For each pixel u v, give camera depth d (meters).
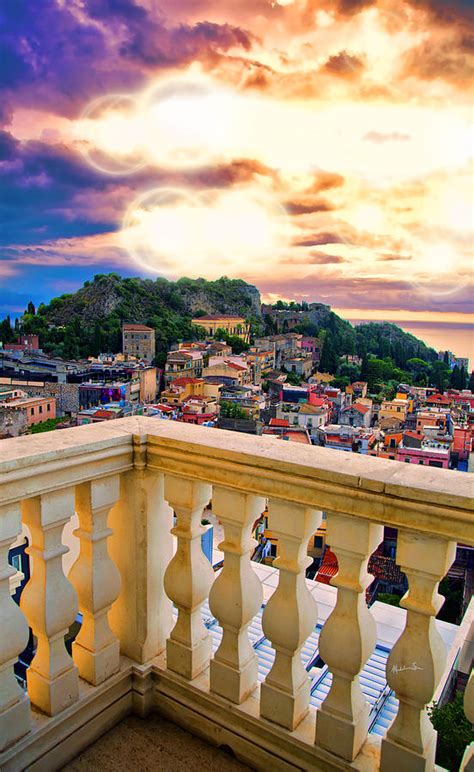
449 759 2.65
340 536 1.62
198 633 2.09
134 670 2.11
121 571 2.15
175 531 2.00
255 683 2.00
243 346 93.88
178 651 2.07
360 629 1.65
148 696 2.12
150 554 2.10
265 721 1.85
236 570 1.87
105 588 1.99
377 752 1.76
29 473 1.62
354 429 48.75
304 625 1.76
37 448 1.70
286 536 1.72
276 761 1.83
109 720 2.05
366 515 1.53
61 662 1.89
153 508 2.09
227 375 70.50
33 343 87.94
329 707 1.73
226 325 105.06
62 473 1.74
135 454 1.98
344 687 1.71
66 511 1.79
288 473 1.63
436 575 1.48
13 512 1.64
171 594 2.04
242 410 55.72
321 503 1.60
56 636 1.86
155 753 1.95
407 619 1.57
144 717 2.12
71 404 55.88
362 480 1.50
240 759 1.92
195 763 1.91
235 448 1.76
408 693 1.59
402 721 1.63
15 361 63.69
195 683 2.03
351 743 1.70
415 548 1.49
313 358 101.62
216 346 86.19
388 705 2.69
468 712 1.54
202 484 1.96
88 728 1.97
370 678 2.88
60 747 1.88
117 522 2.13
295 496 1.65
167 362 74.50
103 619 2.04
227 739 1.94
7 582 1.69
